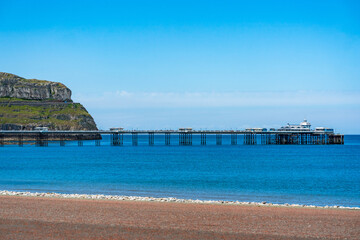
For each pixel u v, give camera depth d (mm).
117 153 140125
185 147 182000
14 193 44719
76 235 24109
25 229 25312
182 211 32531
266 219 29781
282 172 78312
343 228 27297
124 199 41156
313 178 68375
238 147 181625
